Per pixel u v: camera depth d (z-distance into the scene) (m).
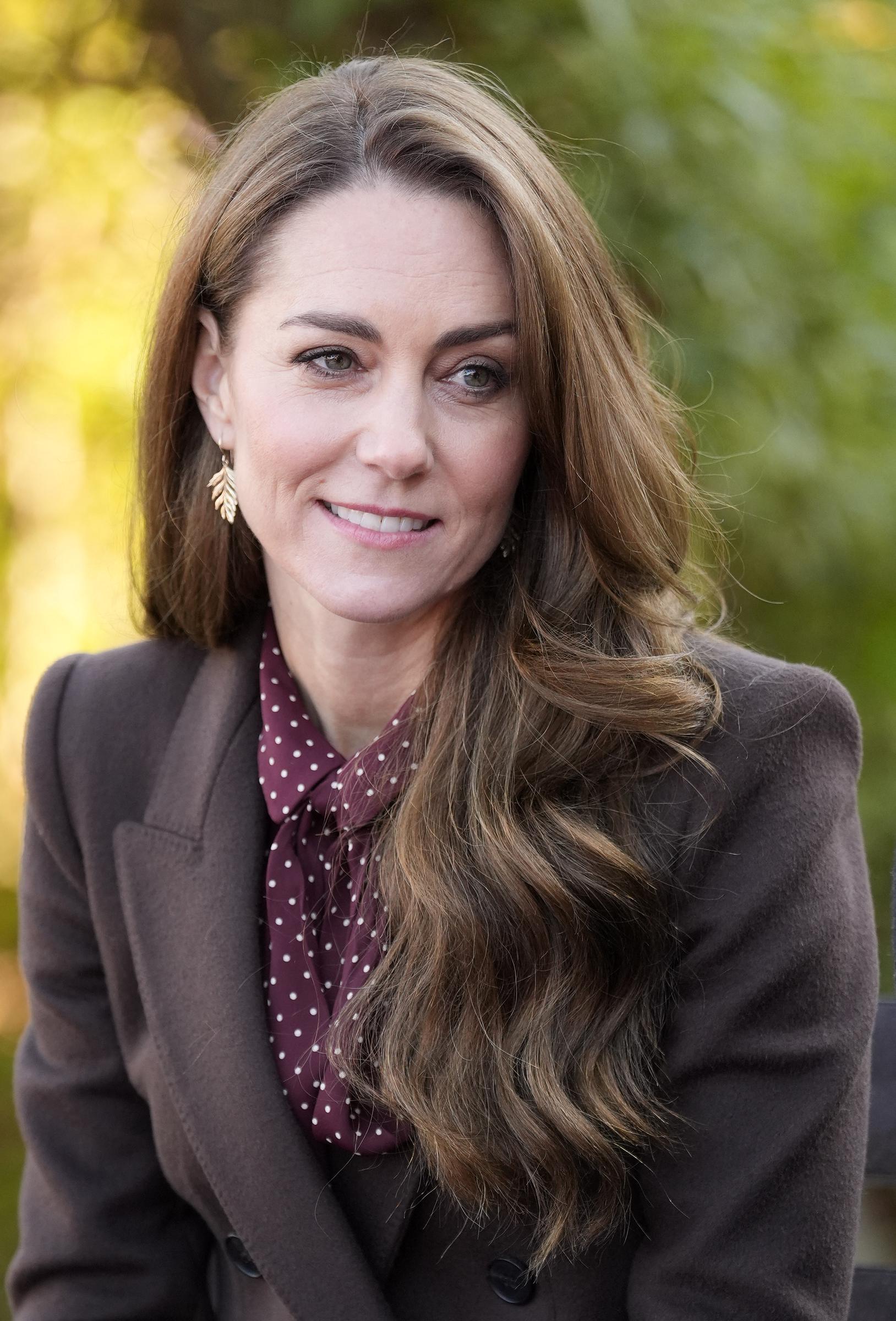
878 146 4.34
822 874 1.95
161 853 2.18
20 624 5.05
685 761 1.98
